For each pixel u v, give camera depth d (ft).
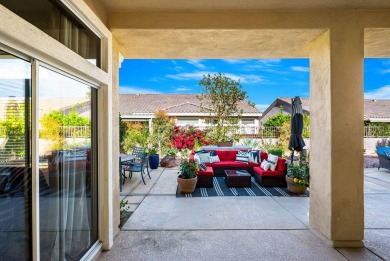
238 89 37.17
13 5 5.32
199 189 19.92
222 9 10.28
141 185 21.29
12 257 5.60
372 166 30.01
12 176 5.58
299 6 10.07
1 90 5.28
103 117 10.09
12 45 5.22
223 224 12.57
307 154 22.11
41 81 6.40
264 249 10.03
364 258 9.36
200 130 37.19
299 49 12.84
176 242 10.66
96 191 10.00
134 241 10.77
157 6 10.05
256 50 13.05
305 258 9.36
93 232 9.78
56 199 7.26
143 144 36.29
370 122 45.32
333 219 10.30
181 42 11.94
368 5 9.99
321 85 11.00
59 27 7.13
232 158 26.37
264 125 44.37
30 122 5.98
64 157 7.73
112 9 10.25
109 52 10.21
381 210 14.62
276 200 16.80
